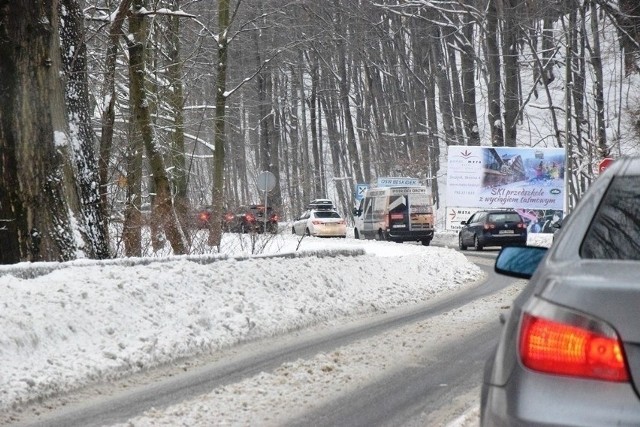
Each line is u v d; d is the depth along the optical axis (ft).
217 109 136.46
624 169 15.75
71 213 60.44
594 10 232.94
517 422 12.89
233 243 103.76
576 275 13.38
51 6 59.98
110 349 42.86
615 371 12.41
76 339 42.63
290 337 53.57
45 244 58.70
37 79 58.95
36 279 47.06
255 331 53.01
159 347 44.91
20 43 58.23
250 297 57.98
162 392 36.76
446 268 101.35
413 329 53.98
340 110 352.90
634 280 12.85
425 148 289.12
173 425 29.55
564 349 12.76
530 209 210.79
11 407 34.73
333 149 343.46
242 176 362.12
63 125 60.95
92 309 45.24
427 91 289.53
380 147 319.27
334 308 64.44
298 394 34.60
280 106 350.23
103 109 91.76
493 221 169.99
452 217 214.28
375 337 50.70
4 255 58.13
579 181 253.44
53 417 33.01
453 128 279.90
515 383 13.19
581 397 12.53
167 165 134.92
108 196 95.55
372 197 197.16
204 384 38.24
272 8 166.61
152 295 50.24
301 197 345.92
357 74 348.59
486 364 15.19
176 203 95.25
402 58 290.35
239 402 33.24
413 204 186.80
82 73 66.18
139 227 87.81
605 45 294.66
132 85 93.56
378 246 153.89
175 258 60.03
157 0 91.76
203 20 152.25
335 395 34.40
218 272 58.85
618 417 12.23
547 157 210.38
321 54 322.55
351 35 291.79
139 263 56.34
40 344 40.37
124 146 105.91
